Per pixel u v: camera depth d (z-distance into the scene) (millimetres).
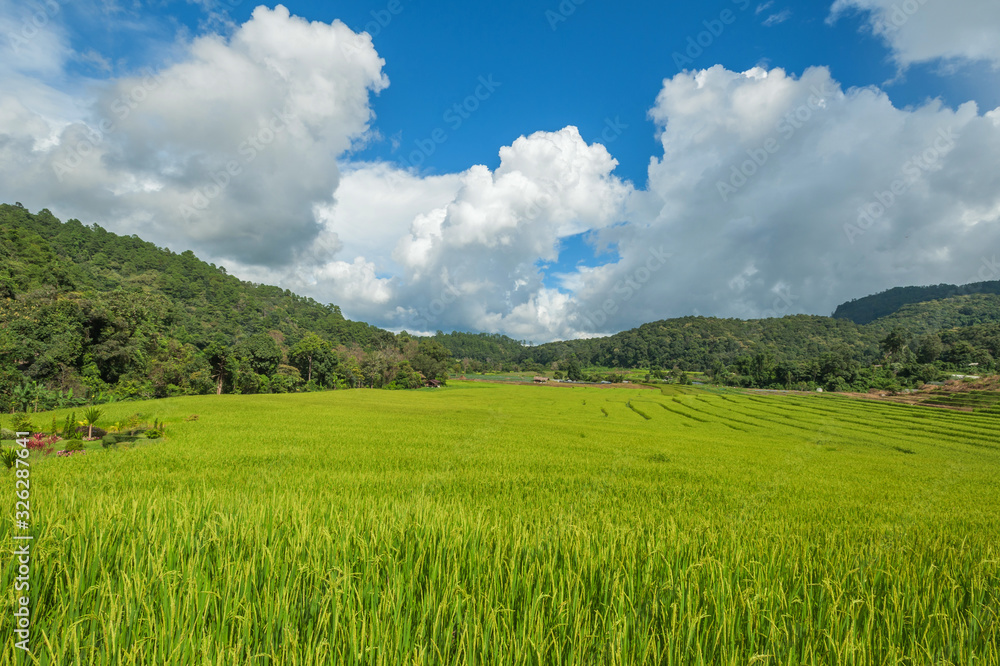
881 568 4496
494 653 2846
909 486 17453
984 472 24672
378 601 3311
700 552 4629
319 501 6359
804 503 11375
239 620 2932
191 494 7344
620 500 9969
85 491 7820
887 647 3301
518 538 4402
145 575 3377
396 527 4547
